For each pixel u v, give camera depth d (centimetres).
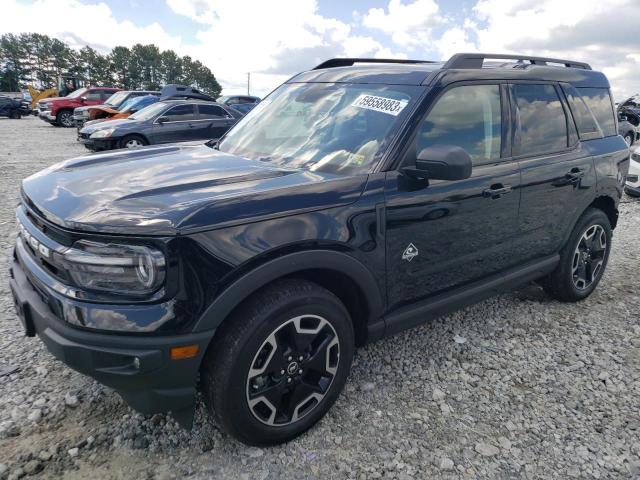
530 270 361
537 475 234
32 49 10694
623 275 491
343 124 295
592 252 416
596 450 251
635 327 382
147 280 197
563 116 374
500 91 327
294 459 238
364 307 267
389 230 259
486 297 335
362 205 247
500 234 323
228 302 208
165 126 1252
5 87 10619
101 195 225
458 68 308
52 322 208
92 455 234
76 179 253
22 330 343
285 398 245
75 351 200
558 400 290
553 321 389
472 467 237
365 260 251
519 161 331
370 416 270
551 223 362
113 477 223
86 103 2452
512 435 260
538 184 338
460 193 287
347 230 240
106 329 197
